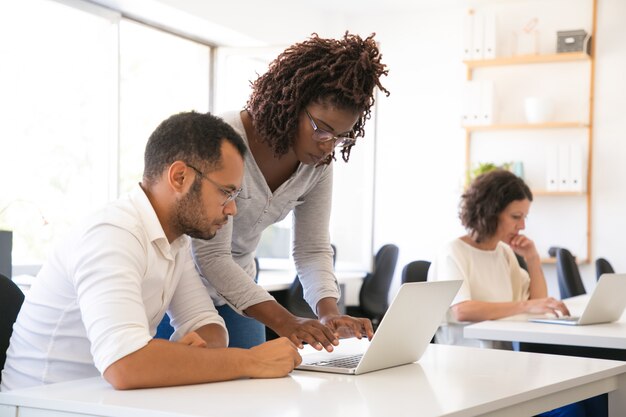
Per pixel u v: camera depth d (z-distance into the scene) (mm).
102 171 4598
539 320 2725
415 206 6449
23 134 4398
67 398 1298
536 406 1507
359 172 5902
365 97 1773
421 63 6438
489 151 6152
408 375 1600
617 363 1815
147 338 1408
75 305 1558
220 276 1926
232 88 5719
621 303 2793
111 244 1481
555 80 5965
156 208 1604
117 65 4625
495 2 6121
